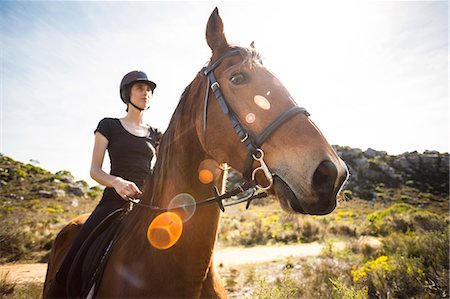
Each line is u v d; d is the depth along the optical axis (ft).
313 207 4.60
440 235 25.14
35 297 19.39
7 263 32.19
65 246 9.97
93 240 7.58
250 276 25.49
